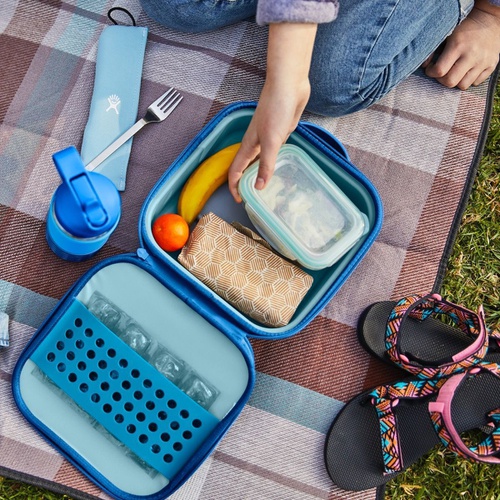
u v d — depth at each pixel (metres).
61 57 1.21
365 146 1.26
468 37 1.23
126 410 1.04
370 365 1.19
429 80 1.29
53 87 1.20
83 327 1.04
